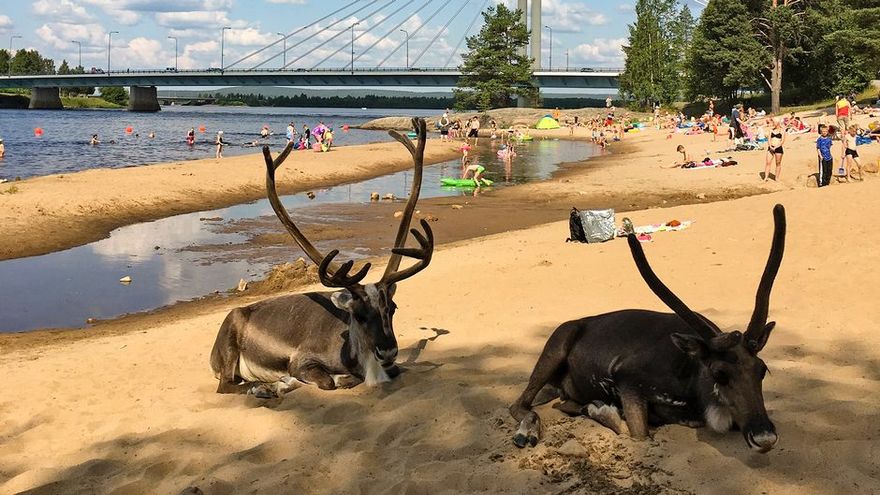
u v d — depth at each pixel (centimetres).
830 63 7425
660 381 550
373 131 9581
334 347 782
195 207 2653
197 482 596
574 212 1582
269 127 9956
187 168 3494
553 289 1152
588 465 542
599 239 1527
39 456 694
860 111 5444
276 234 2136
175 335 1108
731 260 1225
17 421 785
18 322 1329
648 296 1057
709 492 491
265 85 14050
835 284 1021
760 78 7581
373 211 2544
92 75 14975
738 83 7431
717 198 2644
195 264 1769
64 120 10862
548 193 2967
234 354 843
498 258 1460
